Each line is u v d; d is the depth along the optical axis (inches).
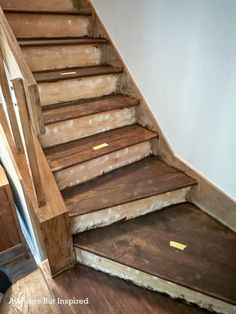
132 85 70.1
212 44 43.7
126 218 55.6
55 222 43.7
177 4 48.5
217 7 40.6
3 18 33.9
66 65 71.1
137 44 63.8
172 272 44.2
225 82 43.5
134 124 72.1
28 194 45.9
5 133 55.6
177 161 62.5
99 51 75.8
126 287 47.6
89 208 49.4
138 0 58.6
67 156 55.1
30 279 62.9
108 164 60.9
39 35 71.2
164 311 43.4
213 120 48.8
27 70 30.6
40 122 32.2
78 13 74.9
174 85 56.2
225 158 48.8
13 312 55.1
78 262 52.1
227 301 39.7
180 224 55.1
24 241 78.2
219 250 49.0
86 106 63.7
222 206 53.4
